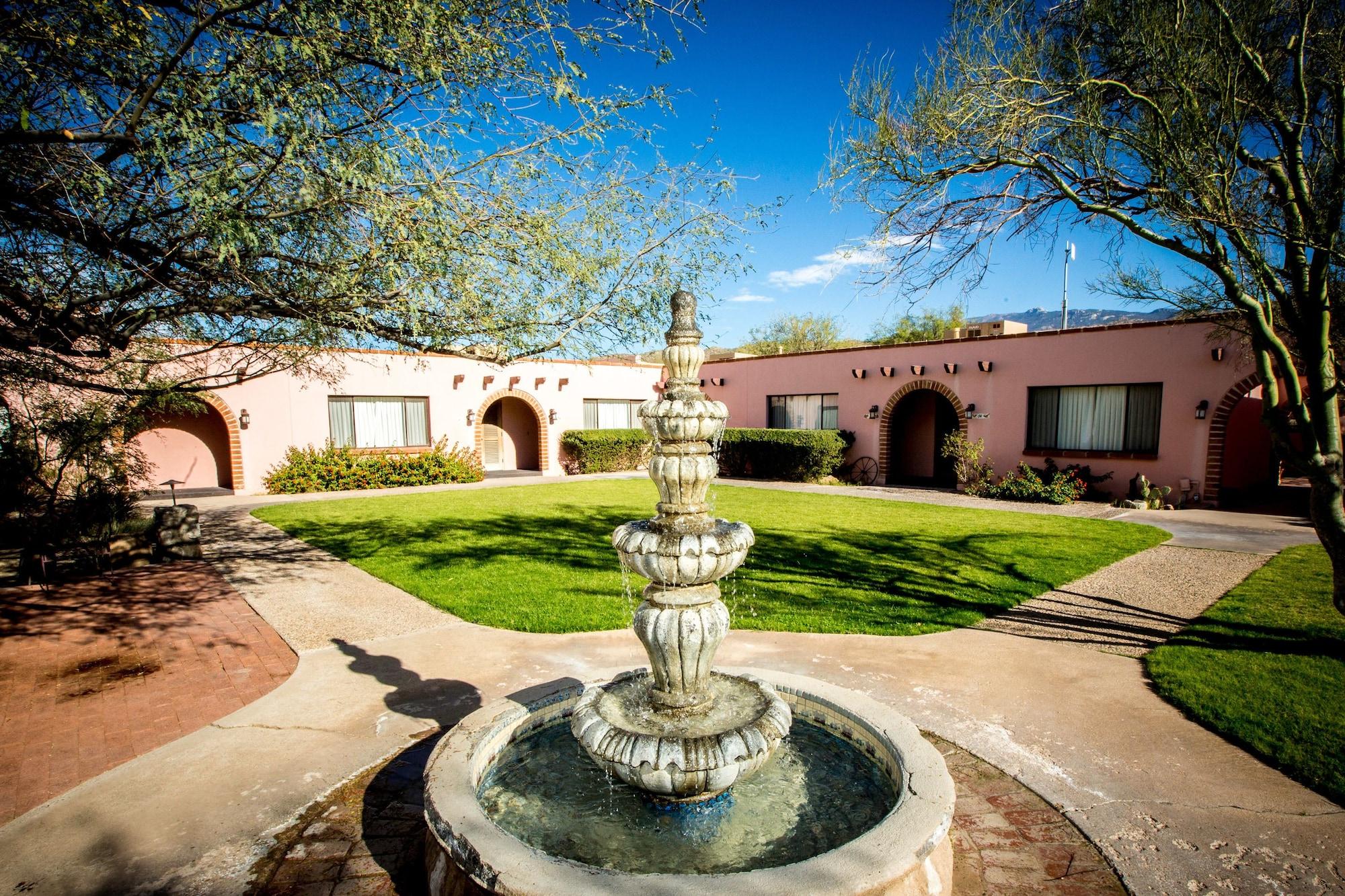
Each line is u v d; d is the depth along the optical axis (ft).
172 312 15.46
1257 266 14.67
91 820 10.86
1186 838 10.13
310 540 35.06
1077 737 13.30
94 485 30.83
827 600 22.91
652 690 10.59
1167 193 14.07
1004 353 53.06
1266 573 26.30
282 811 11.16
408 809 11.21
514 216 15.79
